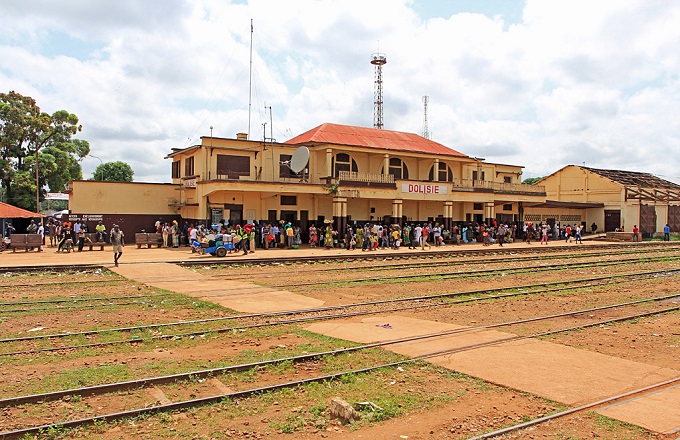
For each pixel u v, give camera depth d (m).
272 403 7.62
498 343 11.08
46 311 13.99
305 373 9.02
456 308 15.38
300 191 38.72
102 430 6.62
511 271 25.28
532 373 9.05
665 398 7.86
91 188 38.41
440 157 46.69
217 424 6.88
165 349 10.45
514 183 55.38
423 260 30.83
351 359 9.82
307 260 29.19
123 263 24.88
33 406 7.32
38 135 60.06
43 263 24.44
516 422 7.02
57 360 9.57
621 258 33.44
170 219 41.03
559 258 33.53
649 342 11.44
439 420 7.12
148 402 7.54
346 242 38.69
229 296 16.81
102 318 13.23
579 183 64.94
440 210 49.03
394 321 13.35
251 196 39.16
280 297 16.83
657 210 63.12
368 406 7.46
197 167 38.22
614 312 14.99
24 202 55.75
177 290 17.83
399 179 43.53
